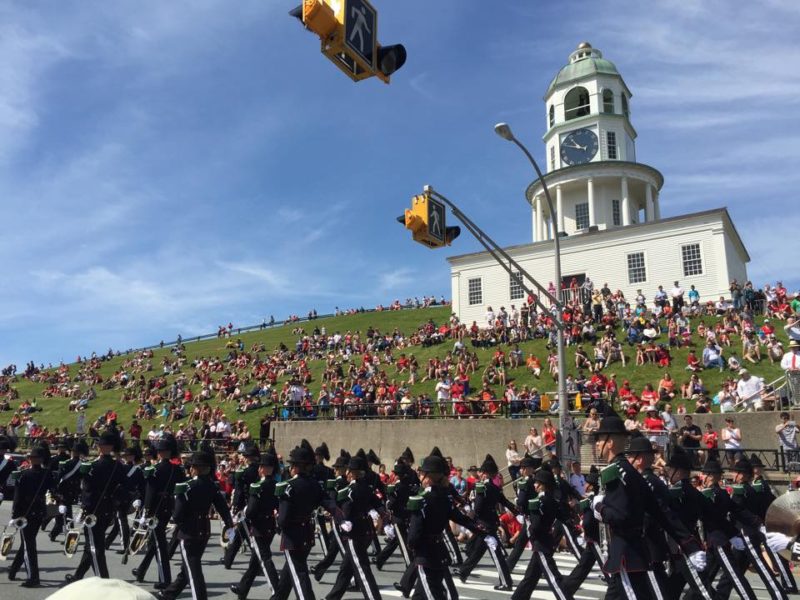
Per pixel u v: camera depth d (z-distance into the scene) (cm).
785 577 1022
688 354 3184
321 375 4369
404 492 1244
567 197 5234
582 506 945
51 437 3666
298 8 691
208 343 7000
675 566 816
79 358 7419
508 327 3984
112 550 1570
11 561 1370
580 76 5388
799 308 3303
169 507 1137
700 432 2166
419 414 2961
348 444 3031
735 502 936
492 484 1189
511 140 1794
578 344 3547
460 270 4947
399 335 4841
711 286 4138
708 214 4219
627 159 5319
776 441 2202
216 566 1402
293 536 873
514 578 1301
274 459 1014
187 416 4247
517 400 2759
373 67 728
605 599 666
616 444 680
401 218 1447
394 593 1127
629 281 4394
